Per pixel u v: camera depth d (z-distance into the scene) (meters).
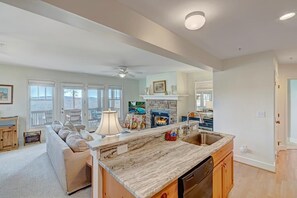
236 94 3.59
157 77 6.48
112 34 1.66
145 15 1.81
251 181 2.79
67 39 2.56
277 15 1.84
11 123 4.50
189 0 1.54
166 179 1.22
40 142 5.10
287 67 4.42
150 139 2.07
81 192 2.46
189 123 2.74
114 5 1.54
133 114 7.25
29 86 5.12
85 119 6.39
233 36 2.43
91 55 3.52
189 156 1.68
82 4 1.32
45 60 4.04
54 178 2.86
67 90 5.94
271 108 3.13
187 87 6.21
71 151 2.44
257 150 3.31
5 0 1.11
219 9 1.71
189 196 1.38
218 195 1.95
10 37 2.47
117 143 1.71
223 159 2.11
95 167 1.62
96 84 6.71
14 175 2.96
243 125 3.50
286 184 2.69
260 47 2.95
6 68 4.72
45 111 5.45
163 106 6.25
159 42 2.03
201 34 2.35
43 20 1.94
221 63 3.74
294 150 4.41
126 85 7.81
